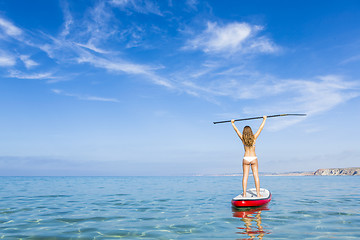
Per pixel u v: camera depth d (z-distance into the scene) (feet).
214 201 30.76
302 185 63.36
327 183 74.18
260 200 24.39
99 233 15.60
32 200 33.37
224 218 19.60
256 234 14.75
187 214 21.77
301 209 23.45
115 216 21.36
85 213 23.03
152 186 65.10
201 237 14.28
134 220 19.54
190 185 67.87
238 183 78.84
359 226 16.66
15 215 22.16
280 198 32.58
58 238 14.52
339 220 18.58
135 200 32.81
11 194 42.29
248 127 25.32
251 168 25.72
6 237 14.76
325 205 26.08
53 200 33.32
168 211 23.65
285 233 14.93
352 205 26.20
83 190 51.62
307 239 13.66
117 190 50.85
